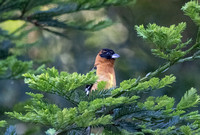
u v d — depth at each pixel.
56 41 20.27
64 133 5.03
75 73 4.81
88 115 4.75
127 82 5.10
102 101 4.71
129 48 21.02
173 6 20.61
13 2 10.23
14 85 17.55
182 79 18.44
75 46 20.66
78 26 11.12
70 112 4.67
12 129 5.73
